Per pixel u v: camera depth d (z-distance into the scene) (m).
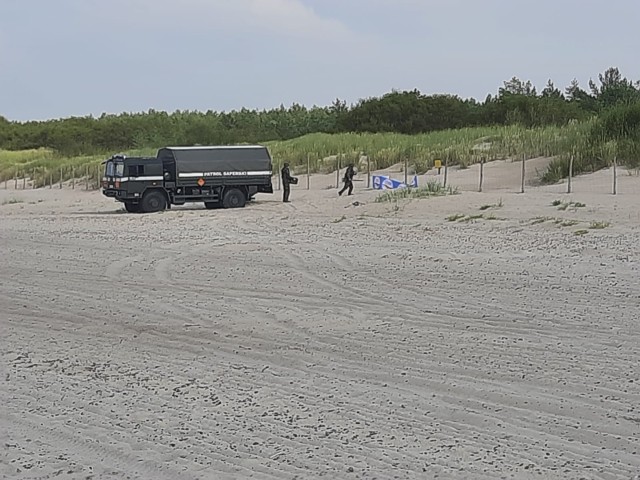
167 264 27.80
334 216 43.81
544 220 35.31
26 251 32.62
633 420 11.61
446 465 10.09
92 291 23.14
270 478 9.87
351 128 105.44
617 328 16.78
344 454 10.55
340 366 14.88
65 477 10.10
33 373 14.98
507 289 21.33
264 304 20.52
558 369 14.12
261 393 13.39
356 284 22.84
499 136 69.56
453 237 32.50
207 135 114.25
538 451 10.53
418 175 61.56
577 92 109.12
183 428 11.76
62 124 139.50
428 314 18.73
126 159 53.62
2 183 89.19
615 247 27.73
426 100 105.06
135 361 15.68
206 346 16.69
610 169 50.00
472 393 13.06
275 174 70.94
